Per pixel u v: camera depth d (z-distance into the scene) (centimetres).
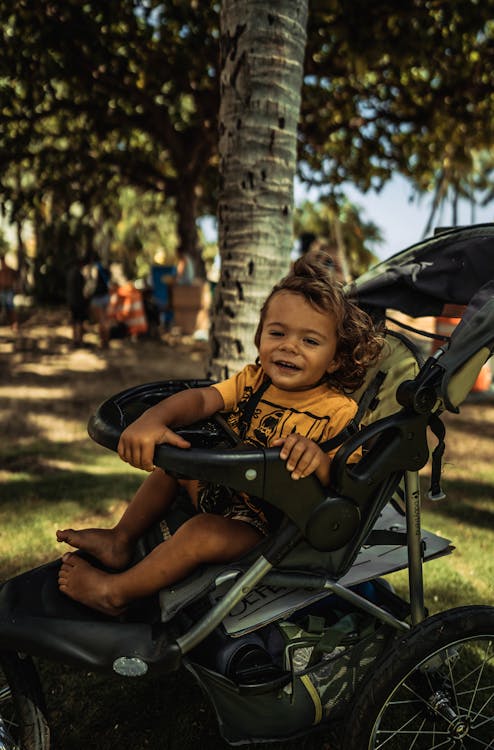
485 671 240
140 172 1387
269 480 150
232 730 175
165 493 198
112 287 1274
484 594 296
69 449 514
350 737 169
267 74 302
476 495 428
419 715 206
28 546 331
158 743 207
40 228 1888
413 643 165
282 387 187
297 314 181
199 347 1149
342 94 985
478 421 647
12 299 1303
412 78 944
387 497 168
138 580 170
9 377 825
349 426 183
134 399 197
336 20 724
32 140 1112
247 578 158
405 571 319
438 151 1055
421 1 715
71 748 205
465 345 161
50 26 845
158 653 156
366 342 191
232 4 302
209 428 195
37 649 158
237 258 319
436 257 221
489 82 880
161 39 895
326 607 192
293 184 322
